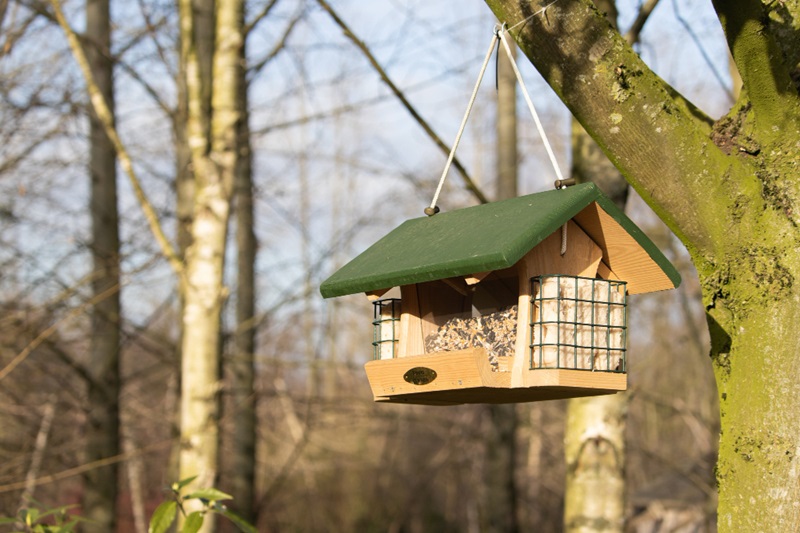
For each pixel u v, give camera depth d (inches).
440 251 181.3
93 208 565.0
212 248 358.3
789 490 164.7
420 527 985.5
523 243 167.9
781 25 171.9
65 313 519.8
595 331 188.9
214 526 345.7
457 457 968.9
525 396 195.9
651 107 175.2
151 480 810.8
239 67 373.1
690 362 854.5
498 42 192.7
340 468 964.6
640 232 189.6
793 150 173.5
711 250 180.1
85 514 560.7
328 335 767.7
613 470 322.3
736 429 171.8
